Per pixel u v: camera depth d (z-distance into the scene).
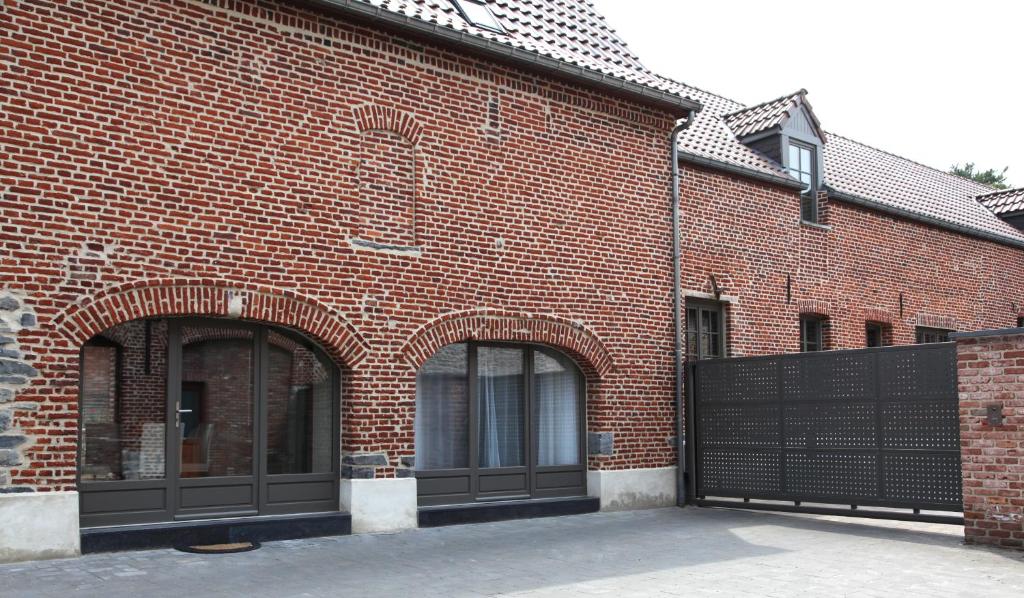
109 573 7.93
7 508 8.24
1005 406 9.60
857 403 11.59
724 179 15.40
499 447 12.02
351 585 7.62
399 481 10.61
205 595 7.19
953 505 10.59
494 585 7.66
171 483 9.42
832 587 7.61
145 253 9.09
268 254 9.84
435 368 11.48
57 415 8.55
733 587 7.59
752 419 12.73
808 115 17.55
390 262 10.73
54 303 8.59
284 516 9.98
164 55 9.34
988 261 21.17
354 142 10.58
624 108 13.24
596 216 12.78
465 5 12.53
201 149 9.50
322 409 10.56
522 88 12.10
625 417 12.89
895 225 18.75
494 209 11.70
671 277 13.65
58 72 8.73
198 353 9.73
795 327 16.36
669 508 13.05
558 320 12.21
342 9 10.29
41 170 8.59
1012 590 7.50
